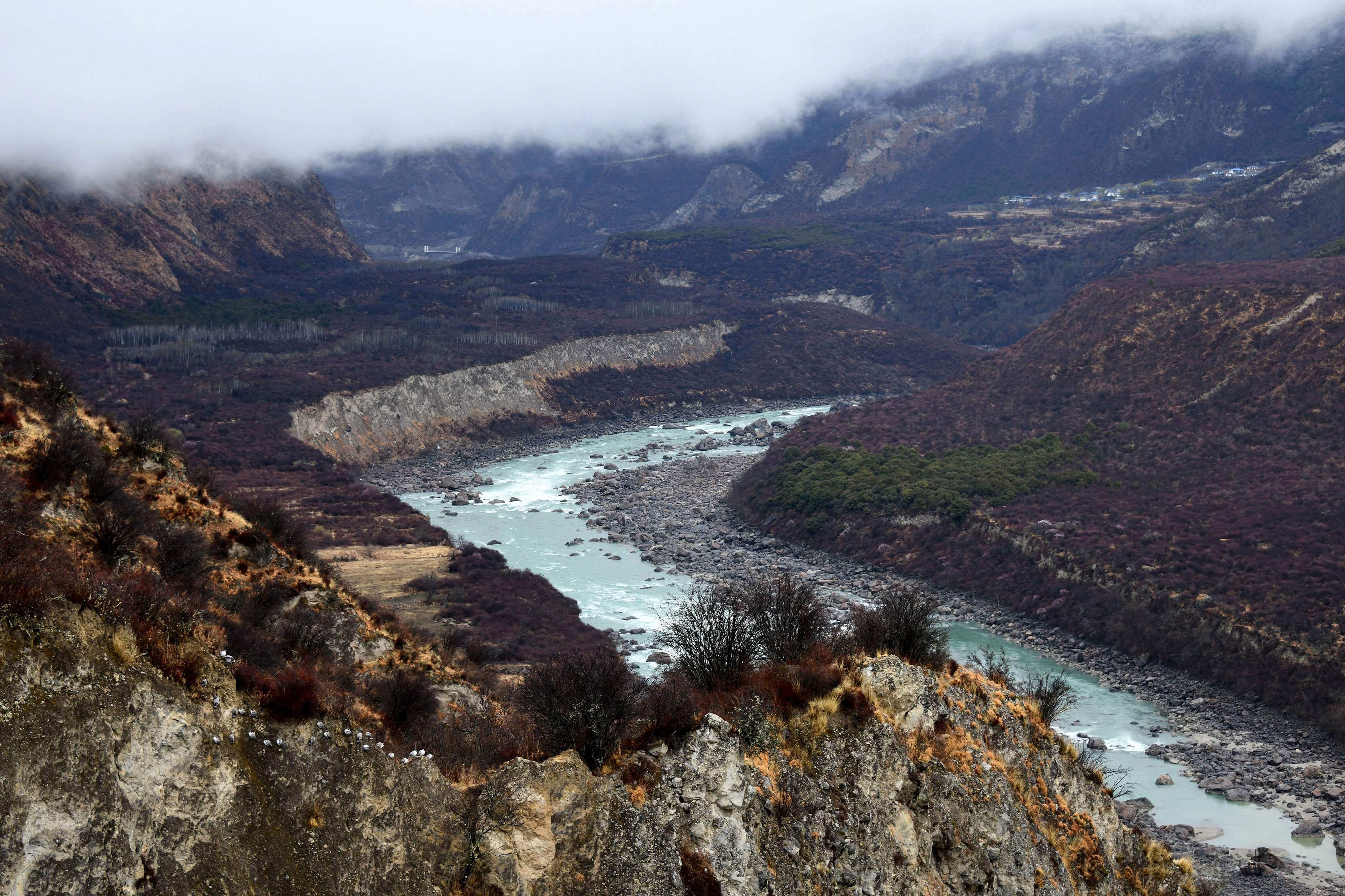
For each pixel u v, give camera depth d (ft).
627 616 354.95
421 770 79.66
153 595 75.41
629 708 89.71
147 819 61.67
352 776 74.59
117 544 116.06
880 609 125.29
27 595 61.21
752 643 107.96
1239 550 376.68
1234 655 319.47
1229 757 262.47
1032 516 446.60
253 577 153.28
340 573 323.16
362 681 136.56
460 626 293.64
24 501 110.83
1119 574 377.50
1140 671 330.75
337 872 70.18
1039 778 115.55
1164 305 614.75
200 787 65.26
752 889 83.56
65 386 147.84
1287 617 323.16
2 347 145.07
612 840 80.89
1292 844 214.90
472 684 174.50
